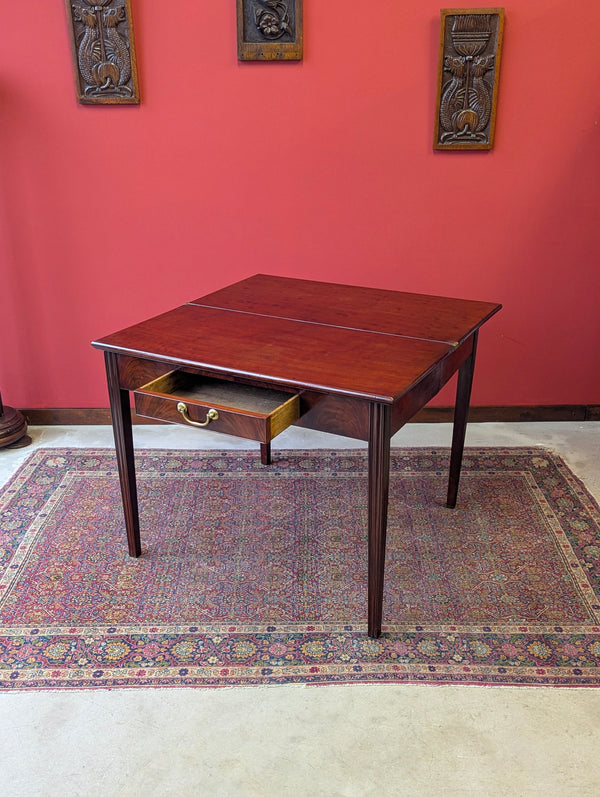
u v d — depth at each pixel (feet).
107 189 10.25
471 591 7.53
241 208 10.34
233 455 10.24
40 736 5.94
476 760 5.69
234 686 6.41
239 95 9.78
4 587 7.64
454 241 10.41
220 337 7.16
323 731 5.96
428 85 9.66
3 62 9.66
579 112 9.73
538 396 11.19
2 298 10.79
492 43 9.35
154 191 10.26
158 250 10.55
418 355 6.67
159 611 7.30
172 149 10.05
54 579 7.76
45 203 10.31
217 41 9.55
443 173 10.07
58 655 6.76
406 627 7.06
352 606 7.35
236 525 8.64
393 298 8.34
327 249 10.53
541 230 10.31
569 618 7.15
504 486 9.41
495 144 9.90
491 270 10.53
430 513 8.85
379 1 9.32
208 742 5.87
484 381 11.12
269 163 10.11
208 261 10.62
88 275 10.68
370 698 6.27
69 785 5.52
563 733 5.92
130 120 9.90
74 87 9.73
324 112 9.84
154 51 9.60
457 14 9.20
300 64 9.62
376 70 9.63
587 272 10.48
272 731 5.96
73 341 11.01
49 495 9.27
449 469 8.94
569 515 8.79
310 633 7.00
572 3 9.25
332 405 6.22
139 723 6.05
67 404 11.37
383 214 10.31
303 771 5.61
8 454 10.41
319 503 9.06
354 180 10.15
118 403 7.35
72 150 10.06
